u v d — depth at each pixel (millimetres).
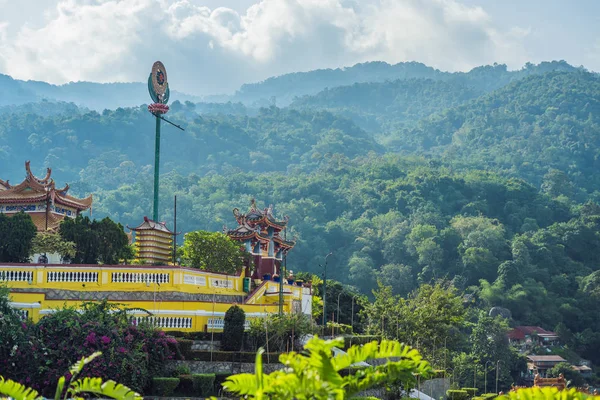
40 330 81312
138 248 112250
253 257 126250
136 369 82125
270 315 100125
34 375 79312
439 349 140250
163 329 93312
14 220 101562
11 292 90062
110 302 92000
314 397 33375
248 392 33719
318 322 133375
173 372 86875
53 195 112625
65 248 102375
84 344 80875
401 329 138250
